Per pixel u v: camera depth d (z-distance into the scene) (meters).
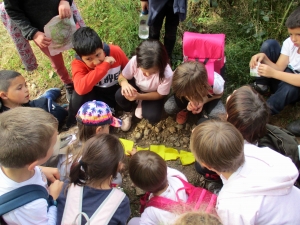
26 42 2.61
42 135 1.42
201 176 2.48
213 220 1.21
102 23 3.38
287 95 2.46
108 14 3.41
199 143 1.58
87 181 1.60
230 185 1.54
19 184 1.48
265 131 1.86
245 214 1.45
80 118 1.98
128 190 2.44
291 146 1.93
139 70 2.47
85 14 3.44
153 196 1.91
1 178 1.48
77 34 2.27
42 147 1.43
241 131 1.80
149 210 1.78
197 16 3.34
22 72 3.19
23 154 1.38
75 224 1.51
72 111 2.67
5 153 1.37
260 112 1.76
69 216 1.55
